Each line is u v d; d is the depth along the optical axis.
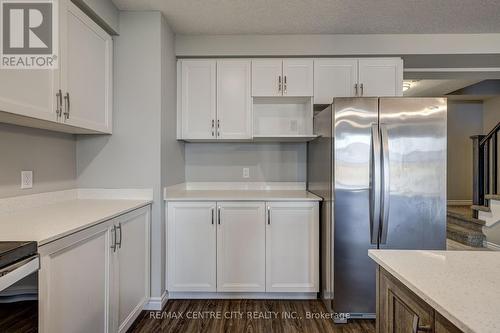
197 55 2.78
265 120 3.14
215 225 2.50
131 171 2.38
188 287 2.51
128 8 2.32
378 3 2.24
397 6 2.28
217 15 2.42
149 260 2.34
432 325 0.74
